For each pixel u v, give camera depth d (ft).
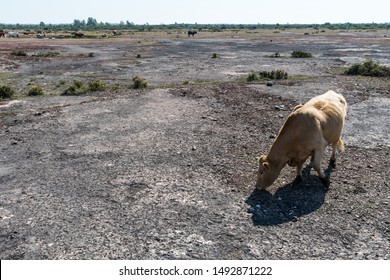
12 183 29.89
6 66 115.44
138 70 104.68
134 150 36.32
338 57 127.24
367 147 36.17
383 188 27.61
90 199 26.73
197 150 35.83
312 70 95.50
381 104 53.26
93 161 33.88
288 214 24.20
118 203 26.00
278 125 43.62
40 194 27.76
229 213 24.34
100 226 23.26
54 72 103.04
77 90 69.87
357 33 322.55
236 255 20.30
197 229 22.66
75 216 24.53
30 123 47.16
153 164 32.71
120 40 253.24
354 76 81.87
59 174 31.30
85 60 132.36
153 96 61.00
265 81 75.15
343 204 25.35
